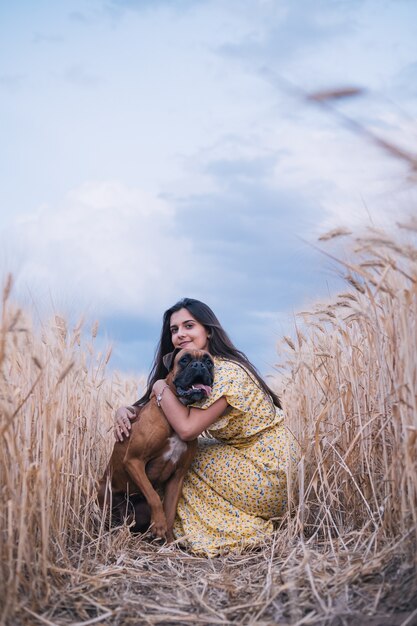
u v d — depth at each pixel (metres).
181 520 4.74
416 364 3.25
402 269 3.26
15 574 3.14
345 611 2.95
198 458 4.92
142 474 4.67
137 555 4.24
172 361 5.04
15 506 3.15
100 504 4.91
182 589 3.53
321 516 4.59
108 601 3.25
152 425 4.68
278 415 4.92
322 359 4.80
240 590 3.45
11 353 3.48
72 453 4.65
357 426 4.42
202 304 5.19
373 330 3.88
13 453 3.21
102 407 5.75
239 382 4.70
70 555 3.98
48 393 3.91
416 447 3.32
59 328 4.14
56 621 3.01
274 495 4.66
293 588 3.21
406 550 3.19
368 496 4.17
